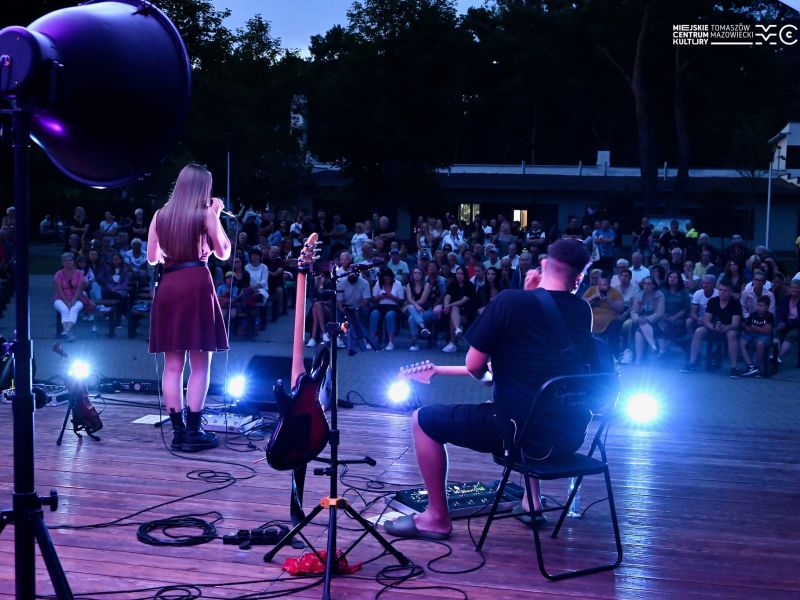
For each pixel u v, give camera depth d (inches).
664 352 432.8
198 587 124.9
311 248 136.9
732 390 365.7
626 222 1236.5
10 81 95.2
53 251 1175.6
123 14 107.9
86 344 462.0
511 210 1497.3
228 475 181.0
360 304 463.8
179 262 195.2
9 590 122.6
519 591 125.5
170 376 200.7
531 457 135.5
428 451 145.2
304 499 166.7
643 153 1229.1
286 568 131.6
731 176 1545.3
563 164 1950.1
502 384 137.1
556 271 139.3
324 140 1288.1
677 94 1270.9
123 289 501.4
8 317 555.8
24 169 97.4
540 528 152.8
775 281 467.8
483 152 1990.7
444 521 147.7
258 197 1288.1
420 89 1252.5
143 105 105.6
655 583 129.0
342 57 1311.5
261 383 234.4
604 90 1577.3
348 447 208.8
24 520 101.6
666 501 169.8
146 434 215.0
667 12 1199.6
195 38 1259.2
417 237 779.4
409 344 485.7
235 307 483.8
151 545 140.9
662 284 446.6
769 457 207.0
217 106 1227.2
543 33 1371.8
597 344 140.1
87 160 109.3
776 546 145.3
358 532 149.5
